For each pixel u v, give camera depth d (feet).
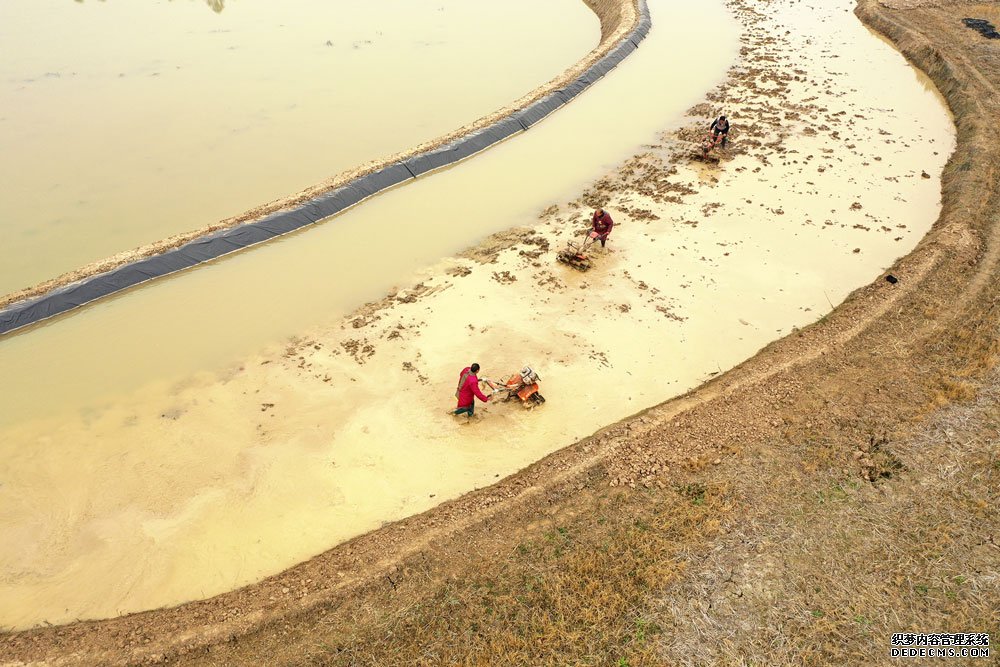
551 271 47.88
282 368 39.75
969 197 53.67
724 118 61.72
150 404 37.35
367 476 33.42
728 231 52.08
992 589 26.48
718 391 37.32
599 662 24.72
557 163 62.54
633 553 28.68
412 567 28.68
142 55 85.61
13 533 30.58
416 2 109.70
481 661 24.75
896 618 25.71
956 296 43.45
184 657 25.66
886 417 34.76
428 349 40.98
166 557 29.73
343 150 62.90
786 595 26.78
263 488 32.76
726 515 30.19
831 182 58.39
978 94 70.79
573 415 36.76
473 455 34.55
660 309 44.27
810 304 44.70
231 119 68.49
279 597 27.58
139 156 61.77
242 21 99.60
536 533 30.07
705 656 24.89
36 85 76.28
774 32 96.17
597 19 103.71
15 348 41.32
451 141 62.95
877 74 81.15
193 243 48.60
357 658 25.21
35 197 55.57
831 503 30.42
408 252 50.21
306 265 48.78
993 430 33.45
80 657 25.64
